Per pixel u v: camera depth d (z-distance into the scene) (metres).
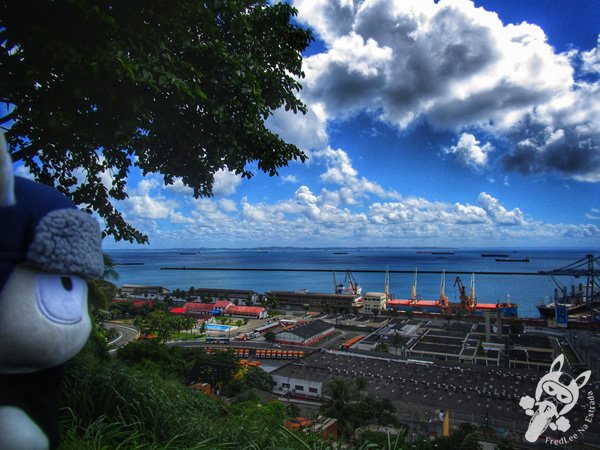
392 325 103.00
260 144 7.59
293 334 84.06
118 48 5.46
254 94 7.19
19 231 2.06
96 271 2.36
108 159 8.12
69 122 5.77
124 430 5.98
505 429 37.69
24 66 5.66
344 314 123.88
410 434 35.22
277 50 8.84
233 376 44.00
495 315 116.62
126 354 31.77
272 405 16.47
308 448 5.62
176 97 6.89
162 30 6.59
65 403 6.05
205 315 115.31
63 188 8.34
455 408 41.81
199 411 7.98
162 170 8.54
